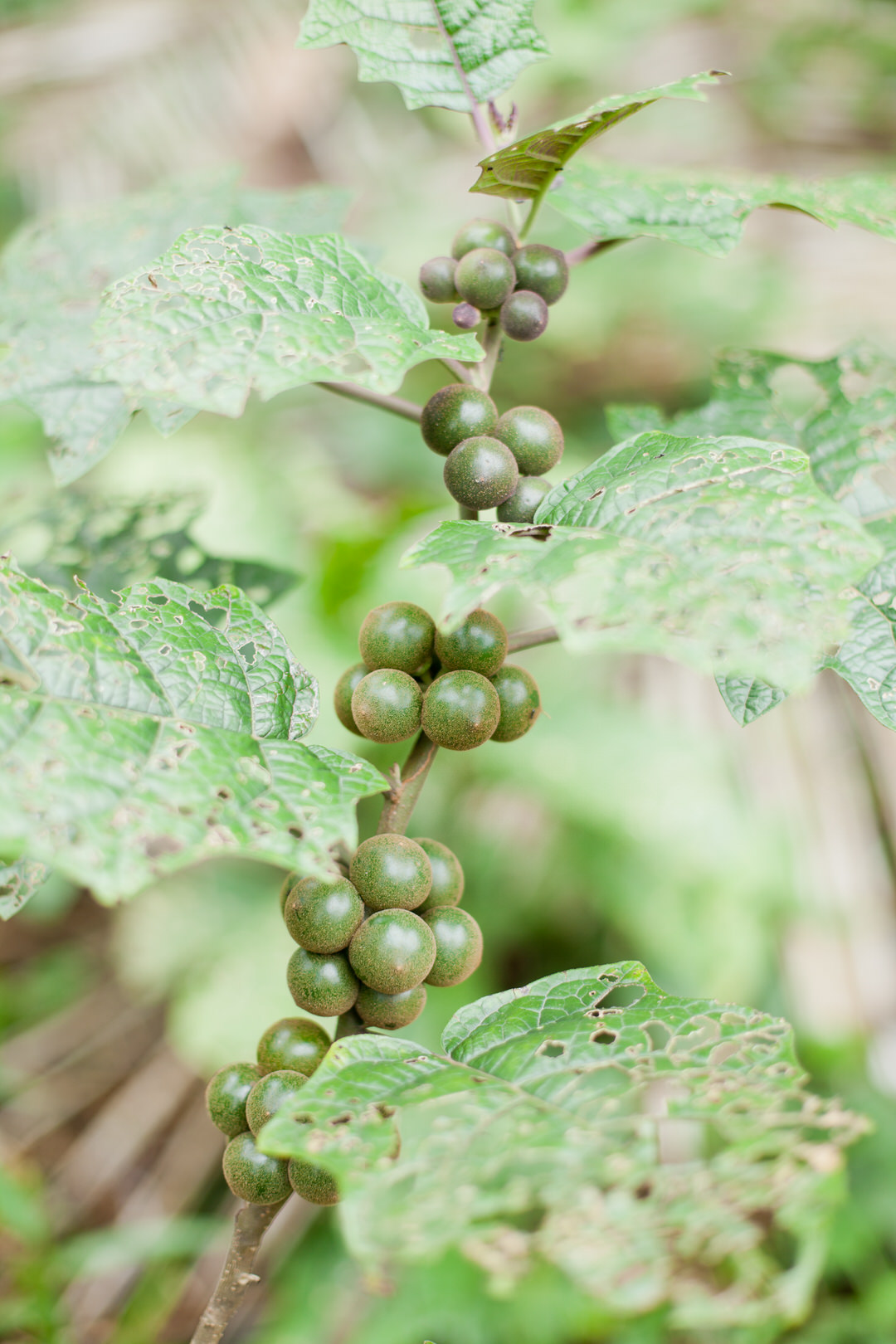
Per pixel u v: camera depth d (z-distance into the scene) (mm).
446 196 2436
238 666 767
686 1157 1287
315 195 936
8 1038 1810
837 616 713
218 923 1739
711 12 2568
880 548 721
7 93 2252
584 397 2410
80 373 873
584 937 1744
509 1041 751
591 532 739
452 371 814
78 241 911
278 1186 761
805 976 1616
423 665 794
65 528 934
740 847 1641
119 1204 1522
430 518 1791
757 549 722
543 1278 1277
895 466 861
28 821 710
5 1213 1129
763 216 2367
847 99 2447
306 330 747
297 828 726
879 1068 1512
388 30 824
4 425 2033
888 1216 1341
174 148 2379
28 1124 1649
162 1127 1636
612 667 1976
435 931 778
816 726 1783
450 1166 712
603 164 875
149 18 2307
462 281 806
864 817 1680
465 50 826
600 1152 714
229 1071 775
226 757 737
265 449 2145
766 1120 723
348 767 743
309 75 2500
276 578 925
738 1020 750
